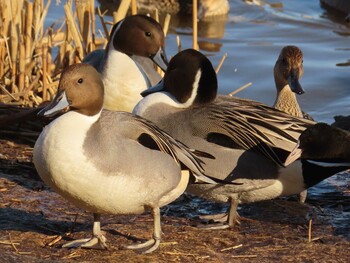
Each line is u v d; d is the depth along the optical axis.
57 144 8.09
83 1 13.66
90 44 13.77
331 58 17.91
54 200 10.27
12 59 13.58
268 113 10.03
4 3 13.75
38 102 13.30
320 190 11.19
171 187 8.64
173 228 9.60
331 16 20.88
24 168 11.39
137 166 8.29
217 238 9.41
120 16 13.41
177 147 8.76
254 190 9.88
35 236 9.16
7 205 10.00
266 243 9.35
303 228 9.84
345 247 9.27
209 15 20.70
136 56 11.96
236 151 9.70
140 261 8.64
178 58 10.05
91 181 8.15
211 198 10.00
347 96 16.03
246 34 19.58
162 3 22.62
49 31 14.22
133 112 10.16
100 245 8.88
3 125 12.35
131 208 8.55
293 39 19.25
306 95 16.12
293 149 9.59
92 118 8.26
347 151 9.66
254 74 16.92
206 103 10.09
